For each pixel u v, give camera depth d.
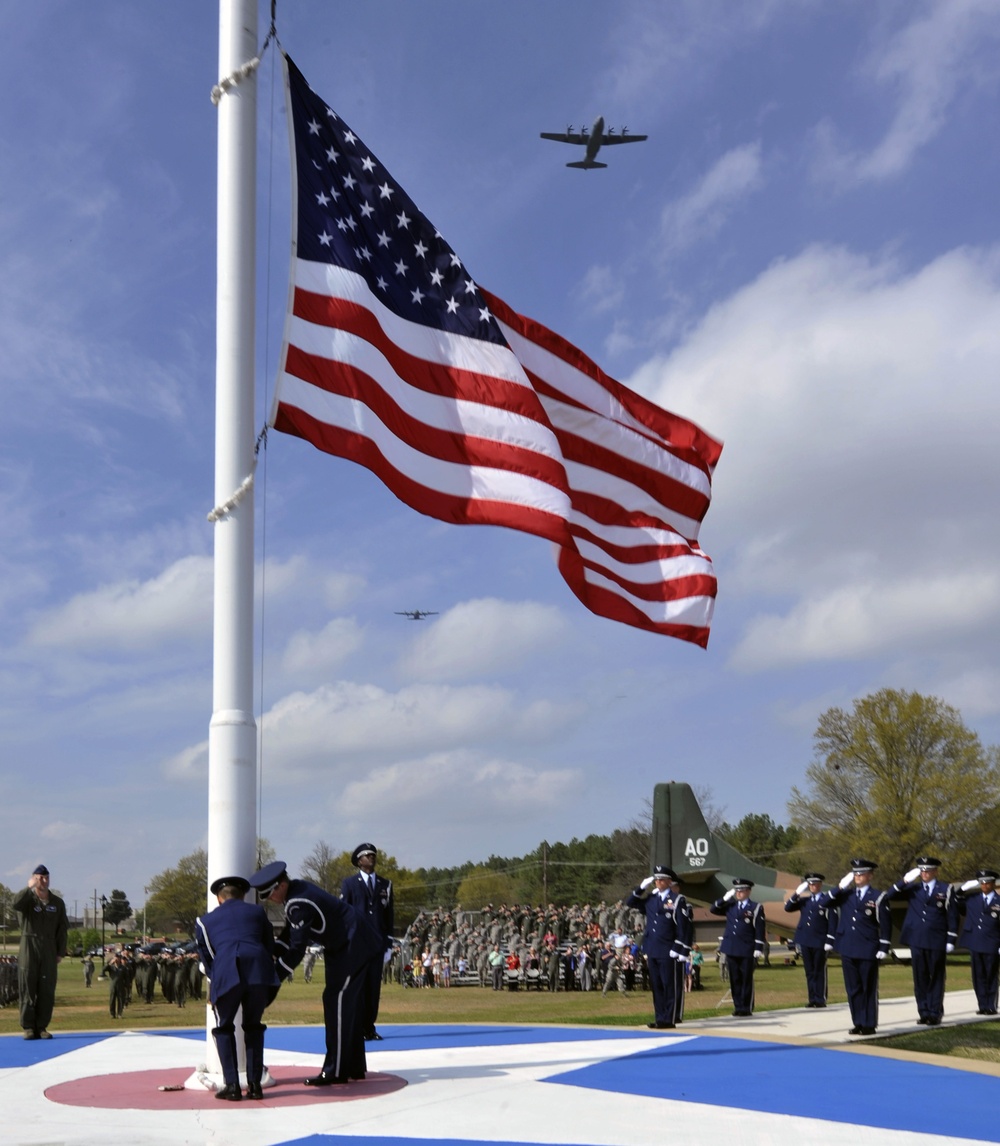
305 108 10.65
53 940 13.91
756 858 114.25
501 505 10.74
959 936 16.97
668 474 13.33
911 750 59.97
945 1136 7.27
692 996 23.50
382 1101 8.35
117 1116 7.75
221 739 9.20
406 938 35.66
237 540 9.48
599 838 145.12
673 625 12.95
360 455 9.97
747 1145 6.91
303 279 10.13
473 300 11.25
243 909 8.67
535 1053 11.49
